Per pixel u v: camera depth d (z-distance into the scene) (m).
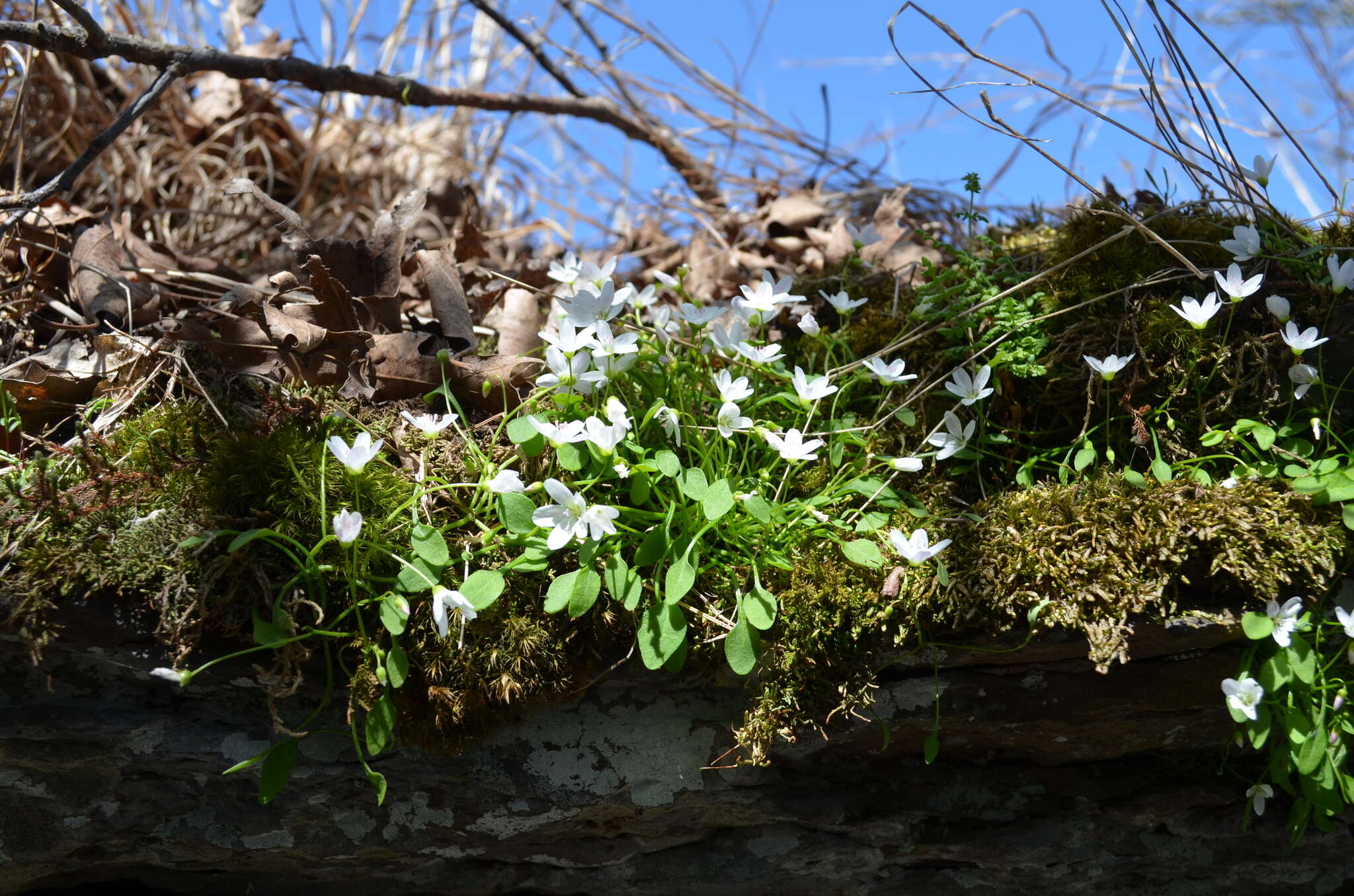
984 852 1.88
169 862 1.79
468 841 1.79
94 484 1.58
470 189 2.86
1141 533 1.64
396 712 1.58
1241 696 1.54
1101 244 1.85
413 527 1.54
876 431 1.98
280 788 1.48
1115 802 1.86
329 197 3.81
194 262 2.54
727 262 2.96
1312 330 1.70
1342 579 1.68
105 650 1.52
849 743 1.75
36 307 2.16
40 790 1.64
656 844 1.86
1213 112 2.03
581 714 1.72
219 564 1.50
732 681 1.71
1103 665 1.53
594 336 1.89
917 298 2.14
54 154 3.00
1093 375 1.92
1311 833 1.92
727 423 1.69
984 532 1.71
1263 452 1.84
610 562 1.57
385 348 1.92
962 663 1.68
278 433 1.65
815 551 1.70
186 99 3.65
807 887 1.95
